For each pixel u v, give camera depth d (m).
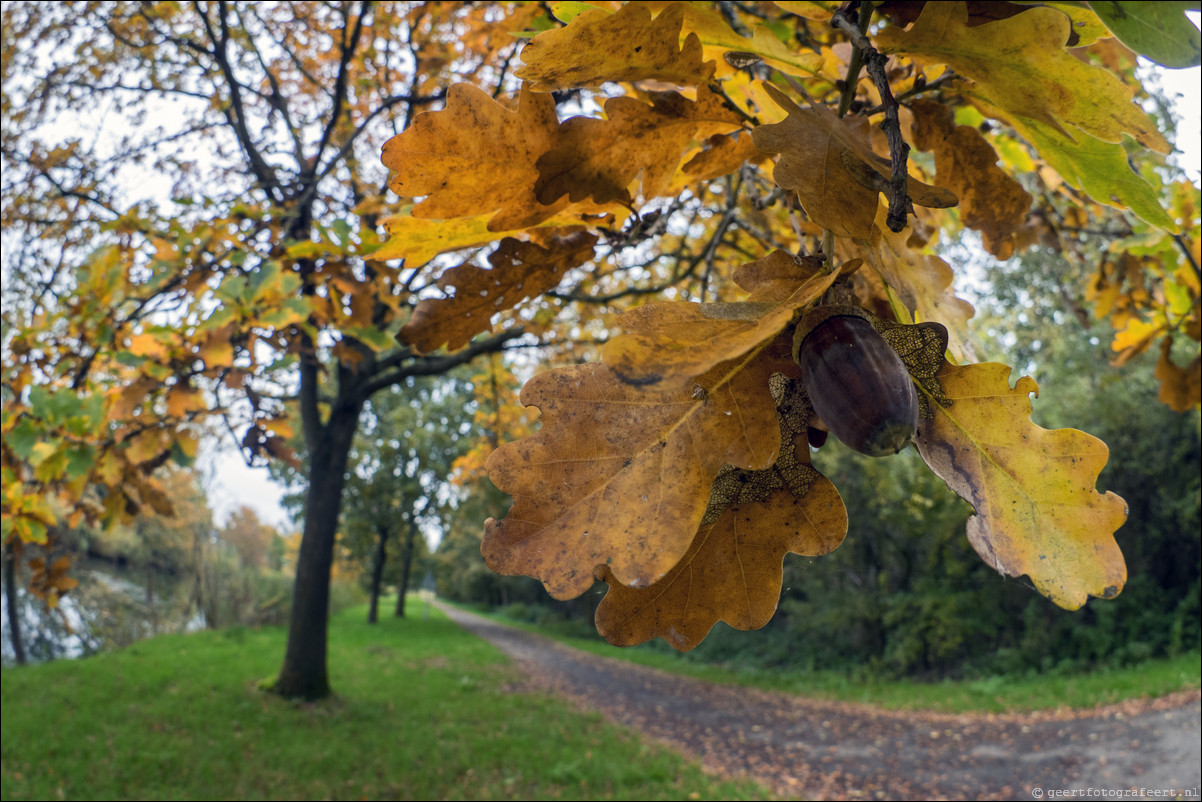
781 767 9.72
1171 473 14.23
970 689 13.91
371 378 11.45
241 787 7.46
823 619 17.41
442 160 0.74
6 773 7.46
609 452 0.55
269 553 46.62
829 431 0.63
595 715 11.93
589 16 0.67
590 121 0.76
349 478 27.47
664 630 0.62
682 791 7.83
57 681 11.50
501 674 16.48
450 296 0.98
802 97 0.69
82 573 20.58
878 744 10.81
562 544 0.52
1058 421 14.69
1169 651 13.23
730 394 0.57
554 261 0.98
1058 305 14.45
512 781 7.99
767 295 0.57
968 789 8.49
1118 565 0.57
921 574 17.19
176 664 13.25
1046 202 2.56
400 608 33.94
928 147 0.97
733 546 0.62
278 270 2.92
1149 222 0.72
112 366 3.43
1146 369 14.31
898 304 0.79
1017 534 0.60
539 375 0.57
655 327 0.52
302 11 8.85
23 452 2.62
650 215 0.98
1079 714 10.89
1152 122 0.63
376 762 8.45
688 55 0.72
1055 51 0.62
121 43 8.25
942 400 0.63
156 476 3.92
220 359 2.76
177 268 3.46
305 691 11.02
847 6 0.71
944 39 0.65
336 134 9.80
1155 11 0.49
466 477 10.70
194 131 8.70
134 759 8.00
